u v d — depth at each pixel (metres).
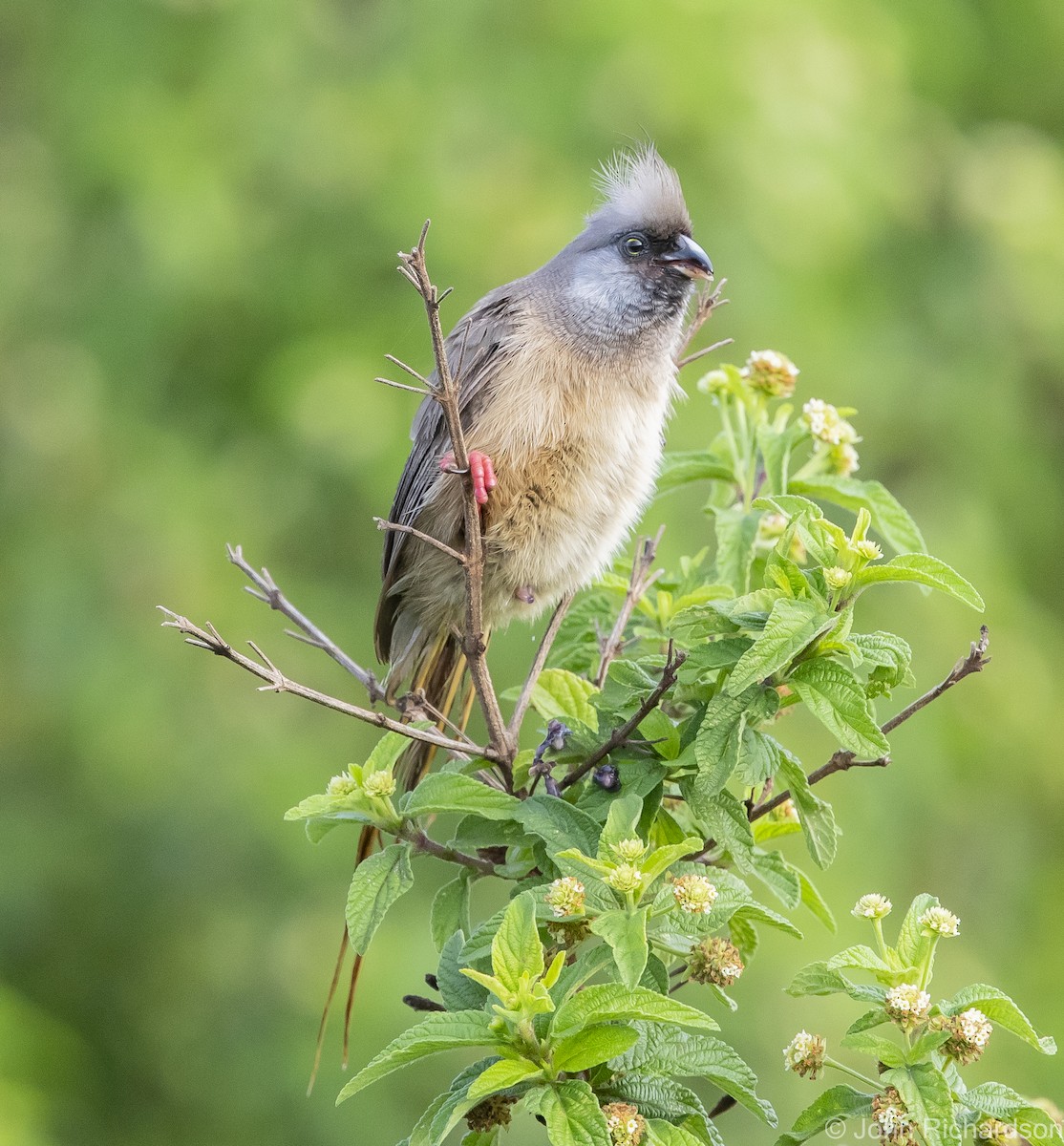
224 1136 13.03
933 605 13.80
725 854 5.37
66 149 14.89
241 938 13.56
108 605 13.97
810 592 4.92
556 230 13.25
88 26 15.15
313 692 5.05
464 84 14.02
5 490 14.52
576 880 4.56
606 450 7.05
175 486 14.06
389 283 13.87
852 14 14.60
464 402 7.05
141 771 13.73
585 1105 4.20
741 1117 11.59
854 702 4.78
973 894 13.89
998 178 15.18
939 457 14.42
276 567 13.98
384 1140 12.72
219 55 14.55
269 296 14.02
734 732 4.84
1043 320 14.91
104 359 14.42
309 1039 13.01
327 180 13.94
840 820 12.86
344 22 14.96
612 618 6.70
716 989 4.80
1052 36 16.38
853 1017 11.84
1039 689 13.99
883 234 14.80
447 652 7.42
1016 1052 13.22
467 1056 13.10
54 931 13.94
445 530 7.07
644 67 13.44
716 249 13.20
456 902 5.30
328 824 5.34
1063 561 15.53
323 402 13.56
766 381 6.71
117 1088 13.59
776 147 13.48
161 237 13.84
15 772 14.21
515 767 5.45
